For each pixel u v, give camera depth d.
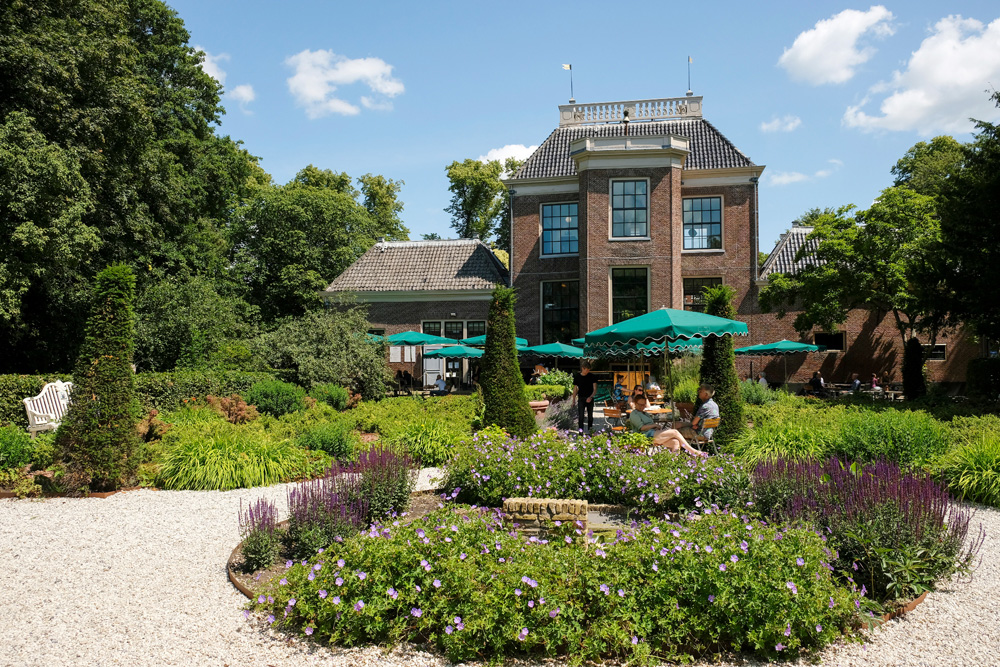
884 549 4.75
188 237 26.19
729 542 4.42
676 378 18.39
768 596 3.98
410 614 4.19
